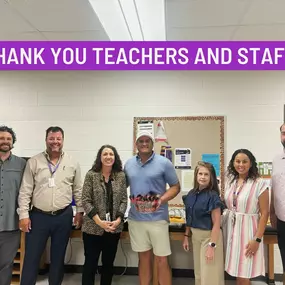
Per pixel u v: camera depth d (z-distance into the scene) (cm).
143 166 248
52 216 244
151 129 350
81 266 350
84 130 358
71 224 257
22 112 365
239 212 228
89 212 242
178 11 237
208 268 231
